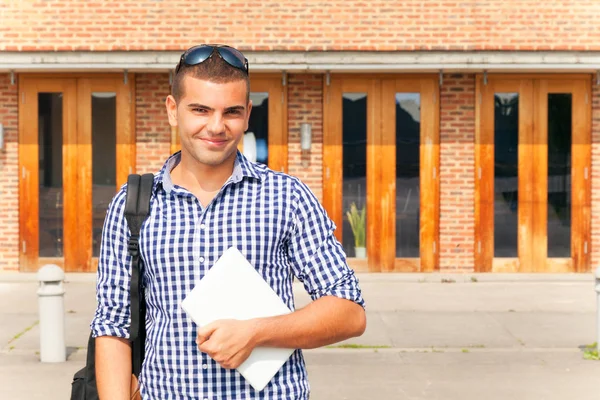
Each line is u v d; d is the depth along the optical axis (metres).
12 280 12.33
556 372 7.32
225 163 2.36
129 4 12.34
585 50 12.05
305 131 12.44
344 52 11.82
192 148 2.30
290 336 2.21
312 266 2.36
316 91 12.52
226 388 2.26
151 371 2.32
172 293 2.29
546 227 12.64
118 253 2.41
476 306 10.34
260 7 12.34
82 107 12.54
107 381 2.38
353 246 12.65
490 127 12.54
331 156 12.55
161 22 12.35
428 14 12.38
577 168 12.60
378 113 12.53
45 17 12.34
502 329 9.02
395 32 12.38
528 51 11.82
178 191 2.33
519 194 12.59
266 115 12.55
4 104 12.52
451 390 6.74
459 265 12.61
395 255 12.63
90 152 12.59
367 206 12.59
